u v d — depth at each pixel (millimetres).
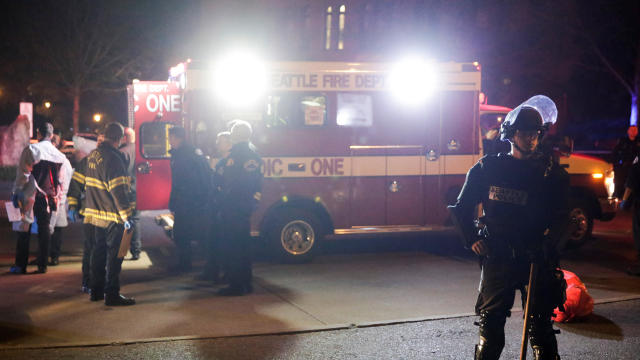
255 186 6871
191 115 8430
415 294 6977
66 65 31391
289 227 8805
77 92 31516
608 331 5586
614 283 7578
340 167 8883
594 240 10664
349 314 6121
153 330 5527
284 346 5102
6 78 33656
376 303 6570
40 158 7773
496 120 9984
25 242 7891
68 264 8586
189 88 8406
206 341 5219
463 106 9195
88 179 6402
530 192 3775
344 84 8836
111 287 6332
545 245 3773
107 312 6125
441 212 9172
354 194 8945
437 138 9133
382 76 8938
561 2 26469
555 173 3816
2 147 26641
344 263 8812
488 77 25328
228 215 6836
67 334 5395
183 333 5445
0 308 6246
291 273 8141
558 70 28141
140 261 8938
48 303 6457
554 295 3791
